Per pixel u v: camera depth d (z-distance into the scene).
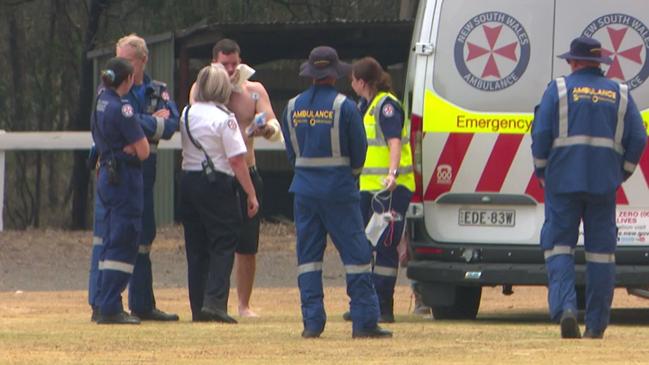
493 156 48.91
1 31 128.12
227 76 47.03
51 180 140.62
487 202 48.91
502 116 48.91
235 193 46.69
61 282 68.56
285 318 49.75
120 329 44.25
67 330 43.94
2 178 88.38
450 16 49.25
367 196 48.41
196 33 94.56
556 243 41.62
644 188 48.62
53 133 88.06
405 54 104.12
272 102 108.75
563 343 40.22
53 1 126.88
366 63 48.22
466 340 41.09
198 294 47.75
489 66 49.00
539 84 48.78
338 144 39.47
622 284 48.09
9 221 138.88
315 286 40.72
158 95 47.06
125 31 122.81
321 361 35.84
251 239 49.91
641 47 48.56
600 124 41.25
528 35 48.81
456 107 49.12
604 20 48.66
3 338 41.31
